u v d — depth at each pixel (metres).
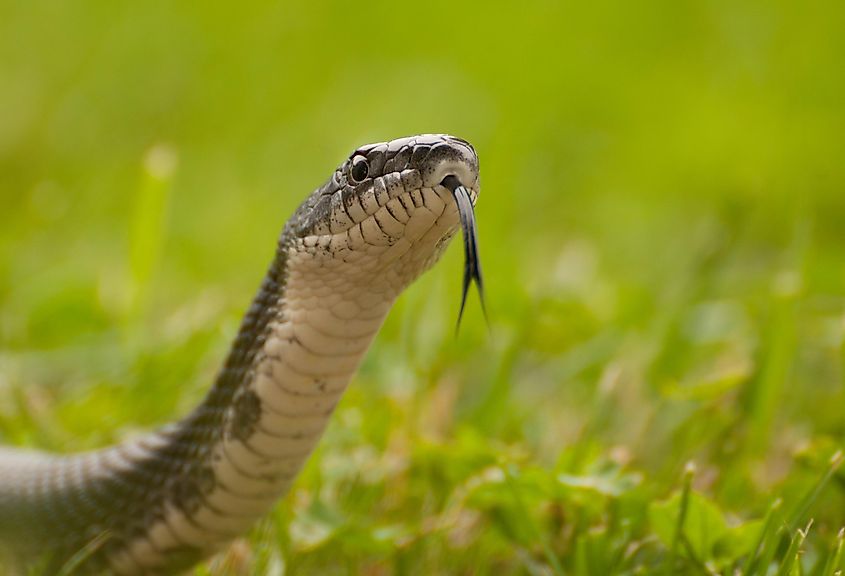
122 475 6.45
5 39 20.86
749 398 8.01
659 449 8.70
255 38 21.88
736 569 5.96
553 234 15.62
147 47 21.05
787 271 10.45
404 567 6.67
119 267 12.59
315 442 6.08
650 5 21.67
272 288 6.05
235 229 14.46
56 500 6.55
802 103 18.20
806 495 6.14
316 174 16.09
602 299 11.68
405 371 9.20
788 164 16.53
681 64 20.56
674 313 10.16
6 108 19.52
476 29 22.72
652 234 15.33
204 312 10.38
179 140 19.48
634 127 19.67
